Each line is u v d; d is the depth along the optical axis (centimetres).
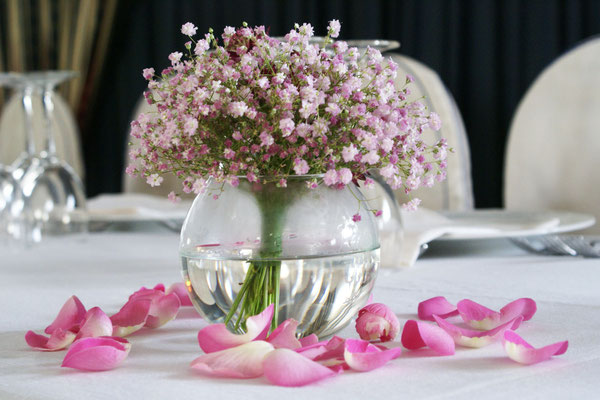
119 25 430
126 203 222
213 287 99
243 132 95
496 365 91
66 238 180
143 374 91
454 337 96
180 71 100
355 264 99
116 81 437
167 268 147
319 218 98
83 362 91
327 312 99
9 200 186
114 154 442
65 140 374
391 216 134
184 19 414
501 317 103
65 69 429
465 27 347
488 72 341
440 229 146
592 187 239
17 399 87
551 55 330
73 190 182
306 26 99
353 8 369
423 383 86
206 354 91
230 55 98
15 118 374
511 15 335
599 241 162
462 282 129
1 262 159
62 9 429
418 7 353
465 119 351
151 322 106
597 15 320
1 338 105
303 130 94
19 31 430
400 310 114
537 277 131
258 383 87
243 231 98
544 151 247
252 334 92
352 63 101
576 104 243
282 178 96
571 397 83
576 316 108
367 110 98
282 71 97
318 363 90
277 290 98
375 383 86
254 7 395
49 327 104
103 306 120
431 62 351
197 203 101
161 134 98
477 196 349
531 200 248
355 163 99
